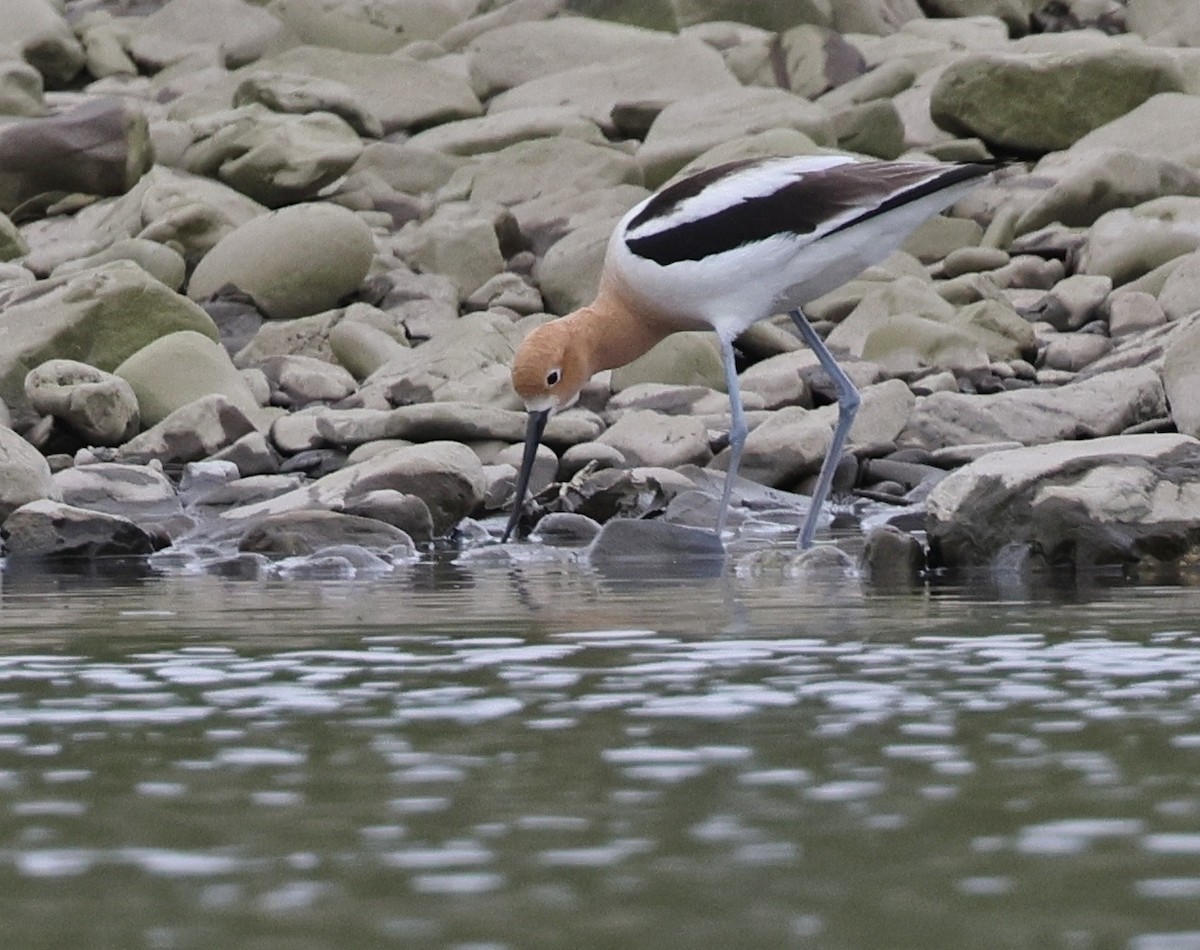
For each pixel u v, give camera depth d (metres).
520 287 21.55
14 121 24.06
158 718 6.29
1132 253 20.91
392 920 4.03
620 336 13.31
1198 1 31.16
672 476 14.92
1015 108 25.25
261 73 26.56
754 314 12.98
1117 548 10.90
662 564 12.09
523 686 6.83
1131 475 11.12
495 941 3.88
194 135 24.86
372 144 25.31
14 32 29.70
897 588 10.20
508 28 29.69
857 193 12.60
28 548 12.81
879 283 20.53
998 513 11.09
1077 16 32.16
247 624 8.88
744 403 17.31
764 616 8.91
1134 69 25.14
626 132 27.17
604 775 5.34
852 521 14.35
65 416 16.94
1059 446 11.59
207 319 18.72
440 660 7.52
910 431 16.39
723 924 3.97
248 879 4.36
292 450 16.67
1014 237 22.70
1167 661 7.23
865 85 27.12
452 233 22.02
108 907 4.15
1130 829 4.70
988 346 18.91
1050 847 4.55
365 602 9.88
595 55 29.20
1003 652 7.50
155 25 31.14
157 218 22.38
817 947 3.80
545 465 15.55
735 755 5.58
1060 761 5.44
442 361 18.09
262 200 23.98
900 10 31.61
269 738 5.93
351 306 20.14
